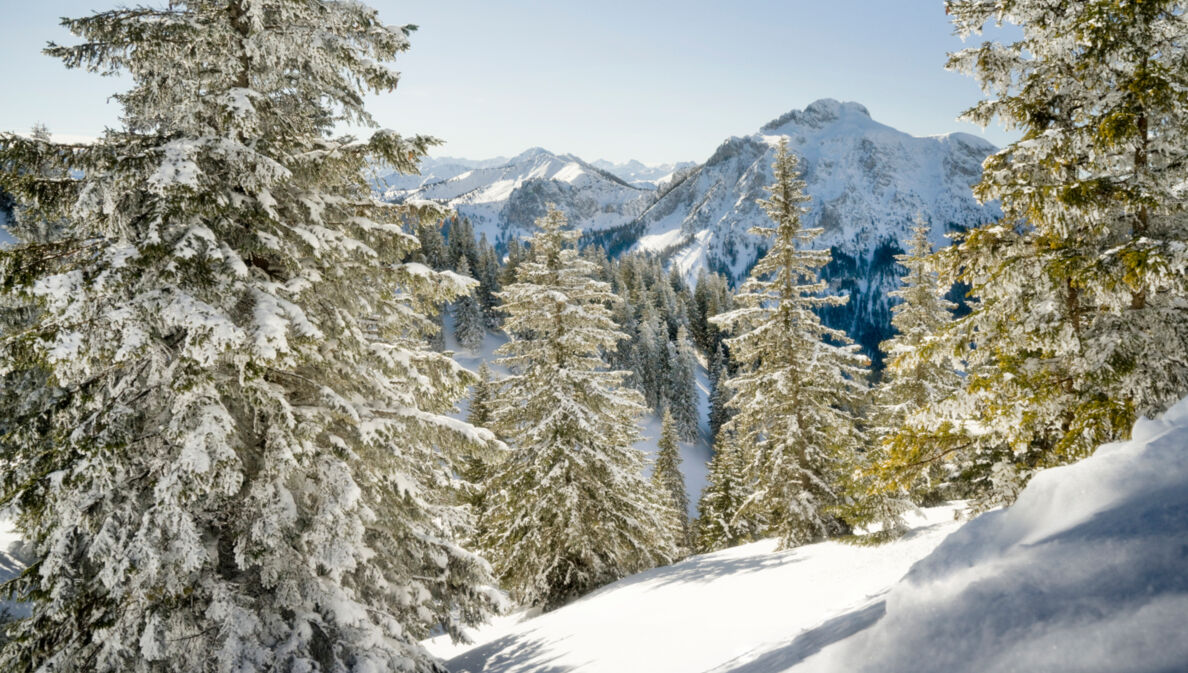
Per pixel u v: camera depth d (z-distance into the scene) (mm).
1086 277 6430
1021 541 2354
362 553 7484
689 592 12289
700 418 79750
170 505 6121
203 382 6184
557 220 18500
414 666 7672
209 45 7391
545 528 17000
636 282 96562
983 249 7953
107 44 7156
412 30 8438
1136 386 6375
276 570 6922
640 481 17969
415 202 8812
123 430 6559
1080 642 1685
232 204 7027
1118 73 6992
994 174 7797
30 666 6473
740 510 19188
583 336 17797
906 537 12359
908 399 21453
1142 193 6410
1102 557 1958
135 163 6527
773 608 9211
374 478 8148
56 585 6328
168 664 6527
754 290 19047
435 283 8914
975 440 7789
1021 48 7699
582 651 9383
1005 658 1804
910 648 2152
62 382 6234
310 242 7492
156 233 6094
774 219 18516
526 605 17766
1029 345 7434
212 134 7121
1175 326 6703
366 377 8516
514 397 18125
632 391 18438
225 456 6285
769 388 18359
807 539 16938
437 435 8672
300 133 8375
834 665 2447
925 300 22781
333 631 7176
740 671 4129
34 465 6660
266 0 7574
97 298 6254
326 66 7918
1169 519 1961
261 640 6844
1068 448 6594
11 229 16641
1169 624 1584
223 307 6773
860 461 13977
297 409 7598
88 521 6492
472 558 9359
